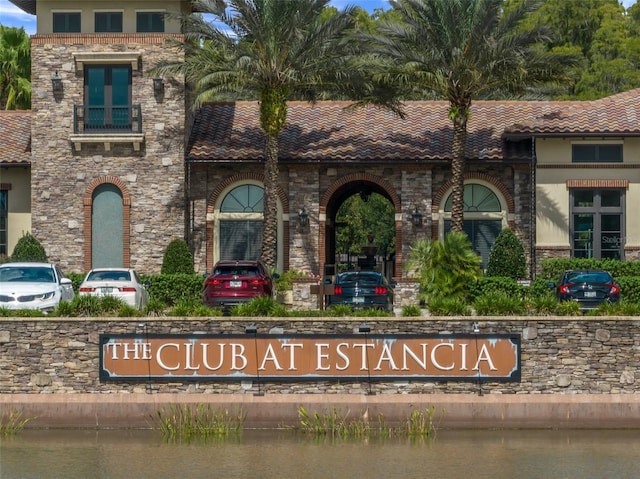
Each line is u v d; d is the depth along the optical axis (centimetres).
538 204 4184
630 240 4172
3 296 3036
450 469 2248
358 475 2203
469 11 3872
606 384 2602
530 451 2394
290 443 2478
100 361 2612
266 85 4050
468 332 2608
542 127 4125
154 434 2555
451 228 4066
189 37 4088
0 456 2355
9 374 2623
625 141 4175
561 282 3472
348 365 2600
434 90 4050
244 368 2606
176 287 3941
